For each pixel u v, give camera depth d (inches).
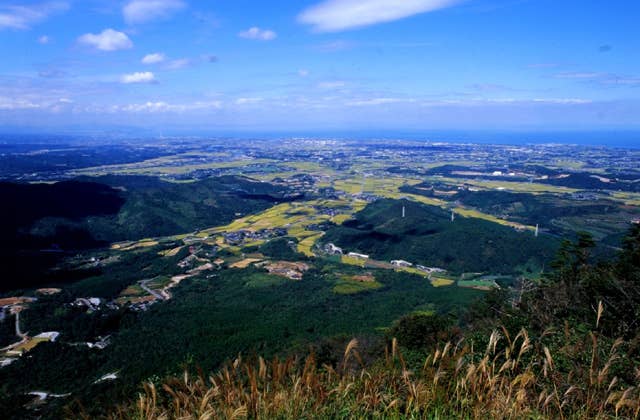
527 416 161.9
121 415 196.7
